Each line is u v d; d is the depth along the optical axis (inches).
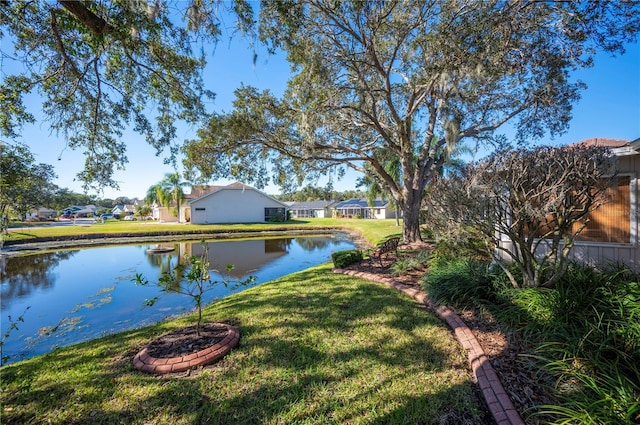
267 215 1298.0
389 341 133.3
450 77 262.8
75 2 133.5
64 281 356.2
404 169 424.8
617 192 197.6
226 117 342.0
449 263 221.0
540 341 118.5
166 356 119.7
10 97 189.3
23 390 103.7
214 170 390.0
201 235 864.3
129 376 110.4
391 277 250.4
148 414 90.6
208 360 118.0
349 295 203.9
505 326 135.1
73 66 189.0
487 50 220.4
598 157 143.9
